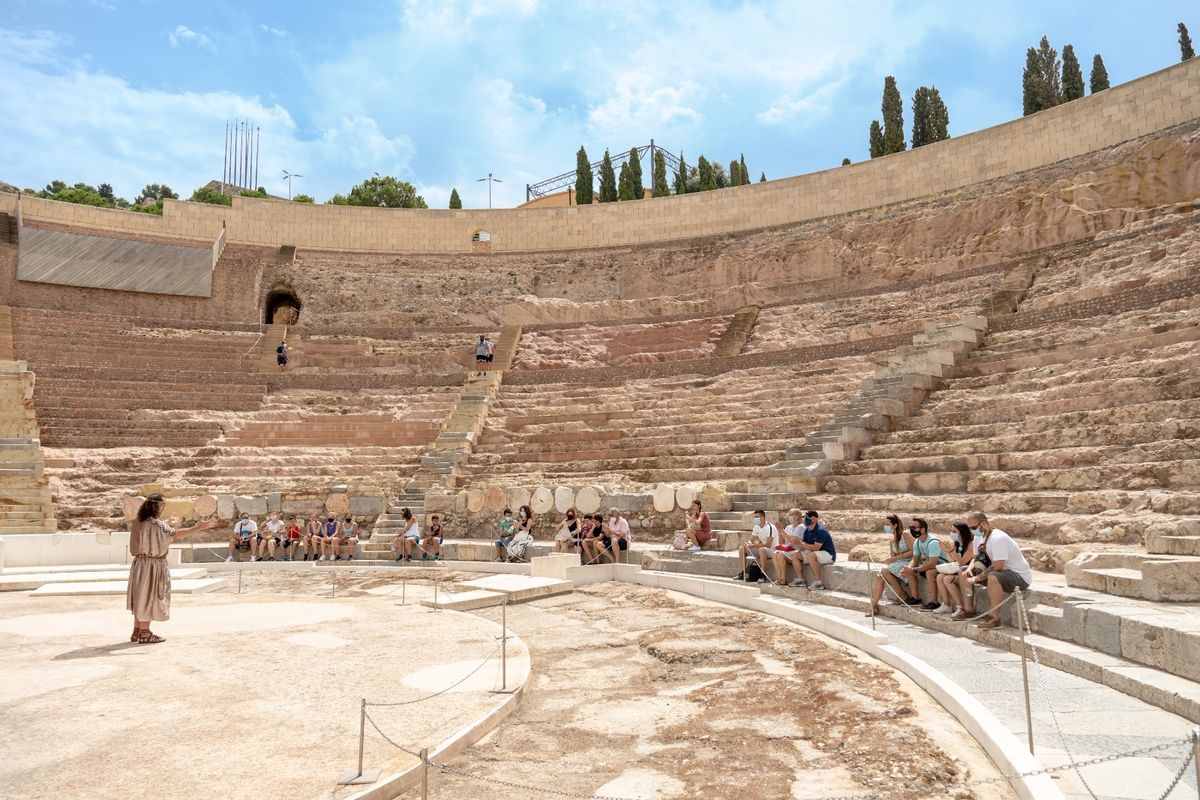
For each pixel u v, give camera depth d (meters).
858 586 12.14
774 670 8.44
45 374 29.08
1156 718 6.14
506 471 24.08
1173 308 18.12
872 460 17.34
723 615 12.02
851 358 25.84
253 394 30.39
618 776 5.52
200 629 10.60
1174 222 24.52
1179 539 9.55
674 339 34.47
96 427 26.59
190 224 44.16
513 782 5.26
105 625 10.95
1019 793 4.86
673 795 5.14
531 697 7.64
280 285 42.62
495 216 47.44
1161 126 32.25
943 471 15.95
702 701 7.36
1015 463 14.84
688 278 42.56
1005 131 37.25
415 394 31.03
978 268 30.45
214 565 19.47
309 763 5.52
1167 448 12.87
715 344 33.34
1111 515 11.97
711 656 9.24
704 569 15.53
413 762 5.55
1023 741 5.72
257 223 45.41
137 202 87.75
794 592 13.13
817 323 31.95
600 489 20.23
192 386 30.17
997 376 18.94
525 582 15.24
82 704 6.92
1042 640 8.49
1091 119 34.47
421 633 10.30
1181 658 6.64
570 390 29.72
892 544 11.60
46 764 5.46
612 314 39.06
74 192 67.81
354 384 31.70
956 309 27.41
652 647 9.78
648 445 23.47
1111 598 8.61
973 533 10.12
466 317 40.12
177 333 35.72
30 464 22.42
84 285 37.94
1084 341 18.94
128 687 7.49
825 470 17.98
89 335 33.09
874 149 55.34
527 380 31.22
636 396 28.00
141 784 5.11
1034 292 26.33
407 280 43.97
